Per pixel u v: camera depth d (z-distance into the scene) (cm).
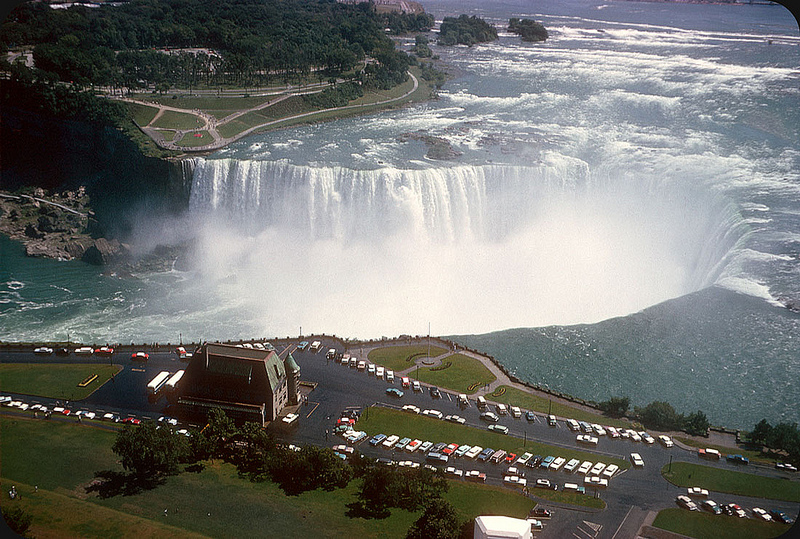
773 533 16062
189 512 16275
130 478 17475
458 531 15362
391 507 16625
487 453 18462
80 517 15988
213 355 19700
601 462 18412
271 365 19788
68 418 19862
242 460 18212
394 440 19012
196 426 19488
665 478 17912
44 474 17475
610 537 15850
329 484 17388
